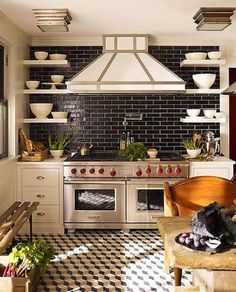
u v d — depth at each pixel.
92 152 6.17
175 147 6.18
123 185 5.39
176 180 5.39
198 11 4.49
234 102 6.31
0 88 5.13
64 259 4.49
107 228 5.45
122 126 6.18
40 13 4.44
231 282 2.74
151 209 5.43
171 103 6.16
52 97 6.18
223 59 6.03
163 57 6.11
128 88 5.62
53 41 6.06
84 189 5.42
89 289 3.76
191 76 6.14
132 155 5.43
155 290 3.73
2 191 4.84
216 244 2.55
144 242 5.06
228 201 3.72
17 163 5.42
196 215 2.68
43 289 3.75
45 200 5.45
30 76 6.16
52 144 6.16
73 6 4.31
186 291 3.13
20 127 5.70
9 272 3.46
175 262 2.43
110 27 5.37
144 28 5.43
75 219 5.44
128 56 5.76
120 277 4.02
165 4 4.23
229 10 4.37
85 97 6.18
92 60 6.08
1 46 5.12
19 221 4.03
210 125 6.18
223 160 5.55
